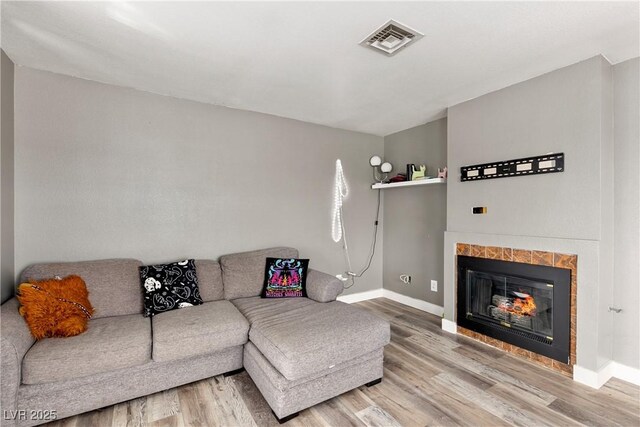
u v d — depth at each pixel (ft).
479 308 9.68
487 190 9.21
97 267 7.96
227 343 7.13
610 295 7.41
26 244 7.72
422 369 7.86
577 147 7.36
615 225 7.50
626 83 7.32
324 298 8.93
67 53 7.02
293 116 11.58
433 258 12.06
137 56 7.16
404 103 10.17
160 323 7.07
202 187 10.06
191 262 9.13
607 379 7.36
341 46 6.68
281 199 11.63
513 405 6.43
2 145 6.92
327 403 6.54
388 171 13.26
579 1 5.22
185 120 9.77
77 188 8.28
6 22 5.84
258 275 9.93
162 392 6.90
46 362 5.46
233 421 5.98
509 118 8.70
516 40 6.46
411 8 5.42
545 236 7.93
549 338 7.85
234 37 6.35
